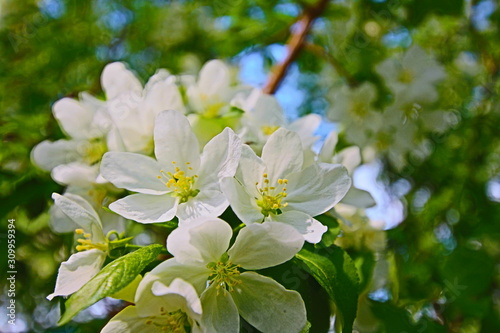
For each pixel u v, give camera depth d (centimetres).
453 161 45
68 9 53
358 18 43
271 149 27
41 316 40
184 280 25
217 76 33
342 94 40
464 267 34
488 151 45
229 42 47
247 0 45
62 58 49
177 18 54
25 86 46
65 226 31
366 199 31
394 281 33
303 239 24
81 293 23
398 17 43
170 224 26
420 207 44
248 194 26
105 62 49
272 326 25
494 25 47
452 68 46
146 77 48
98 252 26
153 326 25
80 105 31
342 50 46
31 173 34
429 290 35
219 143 26
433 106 39
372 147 39
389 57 42
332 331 27
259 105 31
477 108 46
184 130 27
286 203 26
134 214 26
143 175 26
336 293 26
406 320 32
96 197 30
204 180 26
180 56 52
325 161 29
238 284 25
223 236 25
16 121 36
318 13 41
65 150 31
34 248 37
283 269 26
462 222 41
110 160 26
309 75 51
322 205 26
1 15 51
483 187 44
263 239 25
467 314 34
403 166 41
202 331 24
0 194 34
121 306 34
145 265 24
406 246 38
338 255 27
